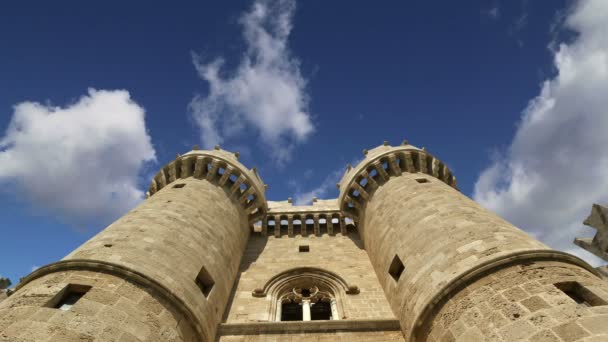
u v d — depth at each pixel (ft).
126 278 40.34
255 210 84.89
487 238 44.24
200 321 44.11
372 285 61.72
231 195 76.43
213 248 58.08
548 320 31.19
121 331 34.63
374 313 54.03
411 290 46.75
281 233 84.89
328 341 46.98
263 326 49.21
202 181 74.54
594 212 44.09
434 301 40.81
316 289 62.90
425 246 49.75
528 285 35.91
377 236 66.74
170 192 67.56
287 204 95.76
